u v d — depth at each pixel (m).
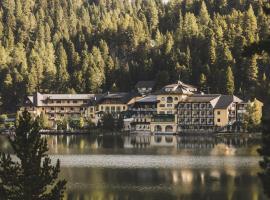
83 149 167.62
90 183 99.62
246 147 170.25
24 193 48.78
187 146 178.00
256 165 121.94
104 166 122.56
